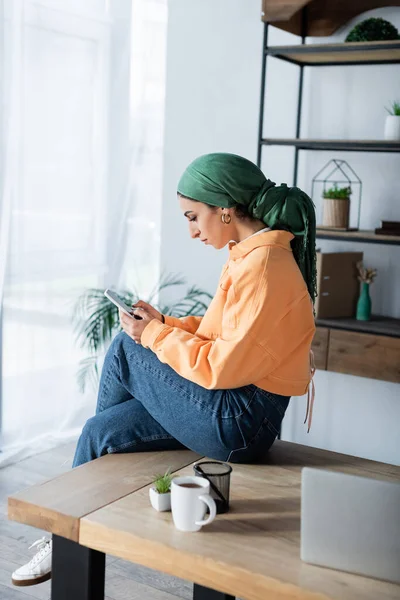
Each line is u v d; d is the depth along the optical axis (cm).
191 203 210
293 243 212
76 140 363
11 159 330
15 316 347
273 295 193
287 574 151
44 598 243
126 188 392
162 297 410
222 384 195
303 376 206
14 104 328
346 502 150
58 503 178
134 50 384
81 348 381
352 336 324
